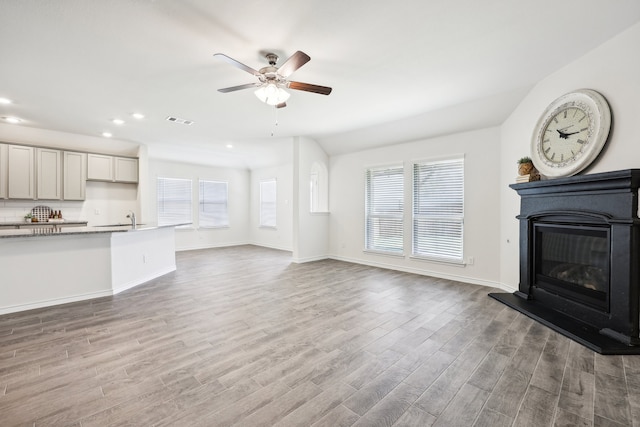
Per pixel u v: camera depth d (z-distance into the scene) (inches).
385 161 213.6
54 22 84.1
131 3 76.5
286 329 107.4
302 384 74.0
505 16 84.1
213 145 257.0
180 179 304.7
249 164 338.0
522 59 109.5
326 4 78.1
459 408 64.9
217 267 218.2
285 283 172.2
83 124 187.3
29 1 74.8
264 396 69.2
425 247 194.1
